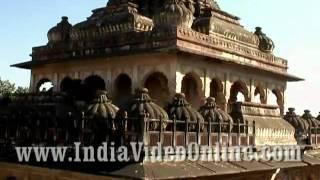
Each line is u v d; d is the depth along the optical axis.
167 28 15.47
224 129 14.32
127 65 16.95
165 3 17.17
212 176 12.79
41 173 13.19
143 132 11.40
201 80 16.61
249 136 15.54
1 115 15.47
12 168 14.12
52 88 19.64
